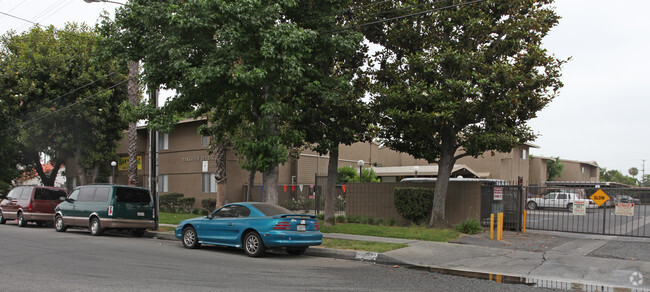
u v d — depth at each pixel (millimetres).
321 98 15695
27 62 27156
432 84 15578
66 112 26797
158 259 11062
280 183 32625
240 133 18672
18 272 9016
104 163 33781
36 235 16797
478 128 16328
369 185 20875
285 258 11852
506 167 40344
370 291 7984
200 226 13156
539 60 14539
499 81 14570
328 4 14961
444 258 11602
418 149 18391
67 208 18250
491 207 18031
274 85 13680
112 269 9508
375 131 16719
